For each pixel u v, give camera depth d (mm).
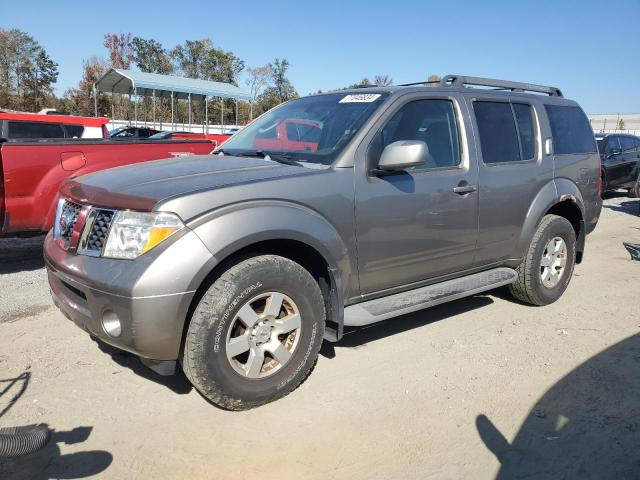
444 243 4207
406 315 5008
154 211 2893
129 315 2814
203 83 20438
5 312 4781
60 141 5918
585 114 5883
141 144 6496
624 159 14438
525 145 4984
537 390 3625
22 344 4117
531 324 4844
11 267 6336
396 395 3508
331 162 3602
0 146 5520
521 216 4859
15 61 42875
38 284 5633
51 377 3613
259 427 3107
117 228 2951
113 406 3285
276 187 3258
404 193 3850
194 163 3693
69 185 3619
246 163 3662
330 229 3445
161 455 2832
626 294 5816
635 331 4715
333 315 3604
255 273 3090
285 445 2945
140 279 2795
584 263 7277
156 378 3643
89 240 3090
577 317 5051
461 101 4453
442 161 4234
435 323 4812
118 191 3109
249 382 3172
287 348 3359
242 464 2779
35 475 2645
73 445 2889
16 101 40562
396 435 3066
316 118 4188
